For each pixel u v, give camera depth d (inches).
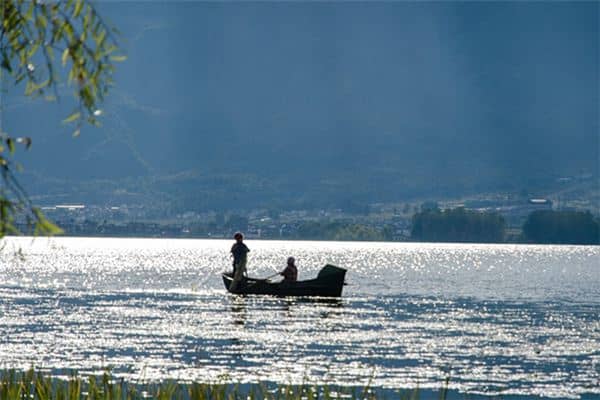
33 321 5629.9
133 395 2733.8
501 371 3846.0
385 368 3865.7
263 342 4648.1
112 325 5413.4
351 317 6117.1
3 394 2369.6
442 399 3181.6
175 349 4343.0
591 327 5654.5
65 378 3351.4
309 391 2760.8
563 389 3476.9
